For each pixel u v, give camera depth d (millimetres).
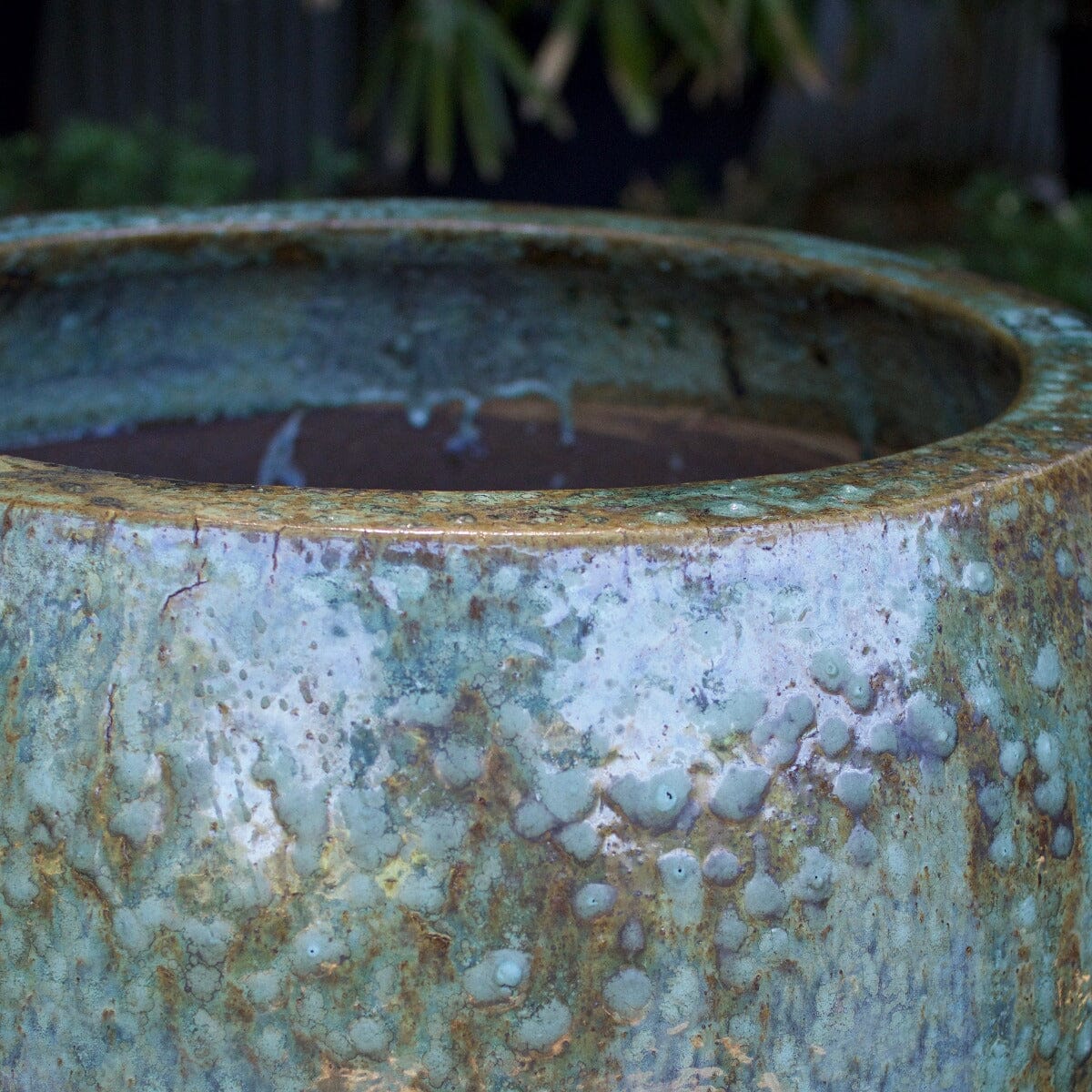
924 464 1003
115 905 938
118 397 1397
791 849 943
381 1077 938
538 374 1438
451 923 929
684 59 3762
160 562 933
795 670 944
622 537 932
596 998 937
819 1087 960
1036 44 6320
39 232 1313
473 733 928
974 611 977
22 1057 959
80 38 5066
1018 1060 1001
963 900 971
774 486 976
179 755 930
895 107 6340
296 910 929
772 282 1326
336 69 5406
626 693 931
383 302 1421
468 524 931
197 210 1382
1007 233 3998
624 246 1368
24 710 944
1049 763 993
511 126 4242
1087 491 1026
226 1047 939
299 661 927
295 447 1426
